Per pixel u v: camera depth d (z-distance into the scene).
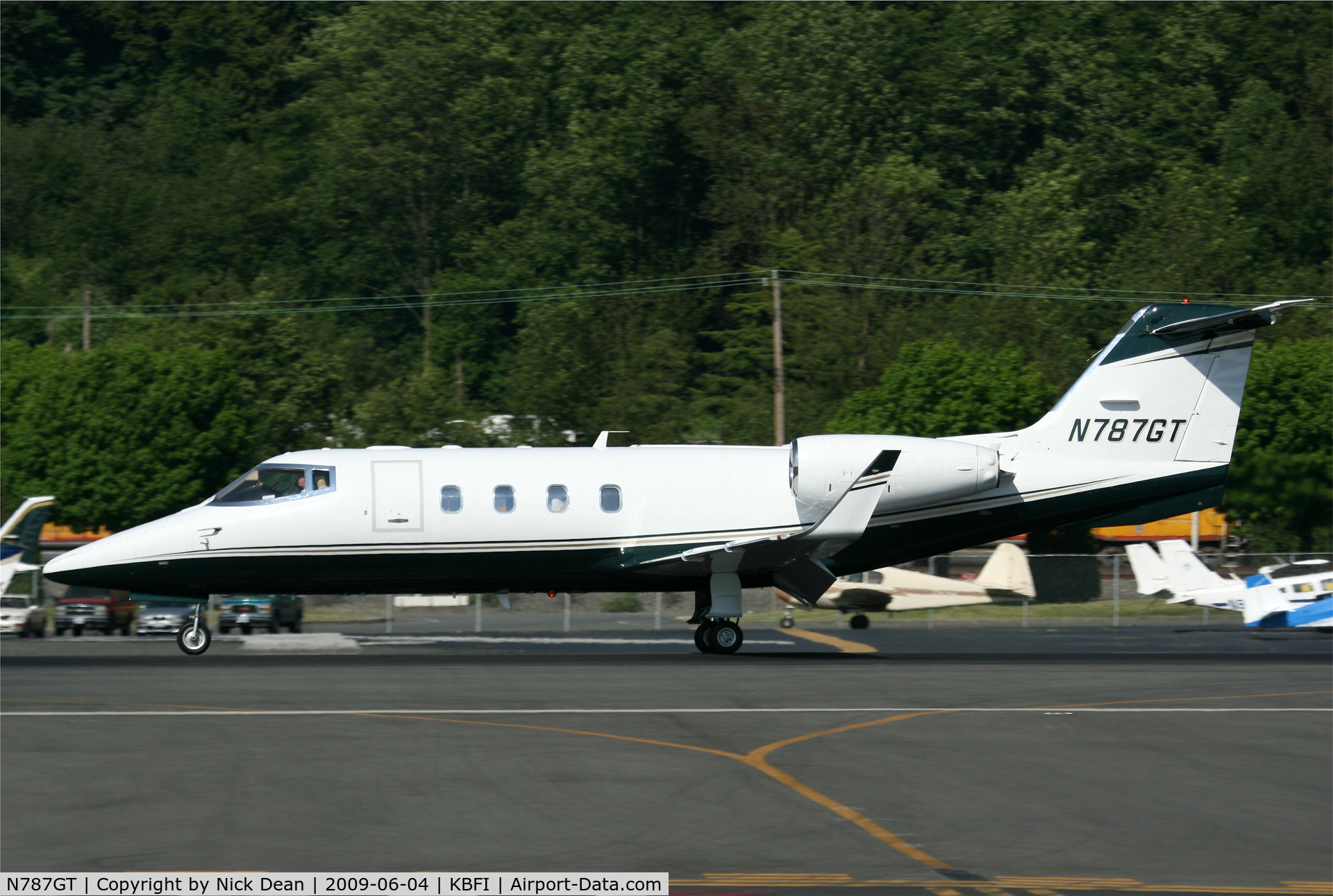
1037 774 56.62
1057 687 82.88
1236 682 86.00
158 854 44.72
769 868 43.25
